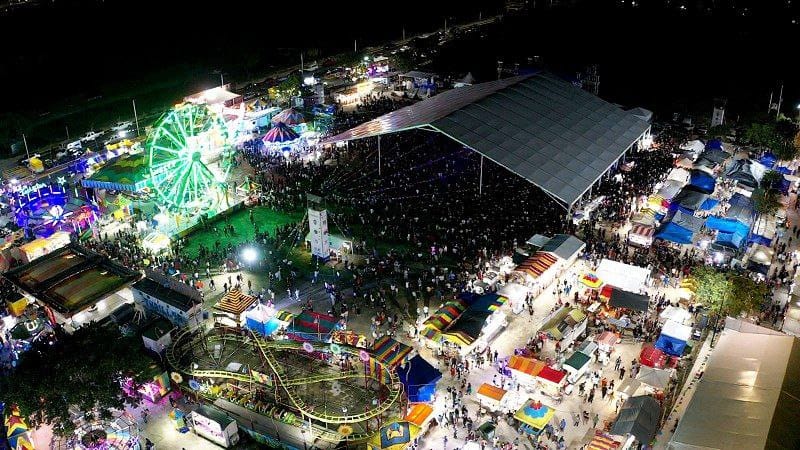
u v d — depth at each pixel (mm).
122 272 65125
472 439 49156
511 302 65062
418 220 82812
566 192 80000
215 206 88000
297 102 129125
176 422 51938
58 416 46594
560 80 111750
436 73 157000
